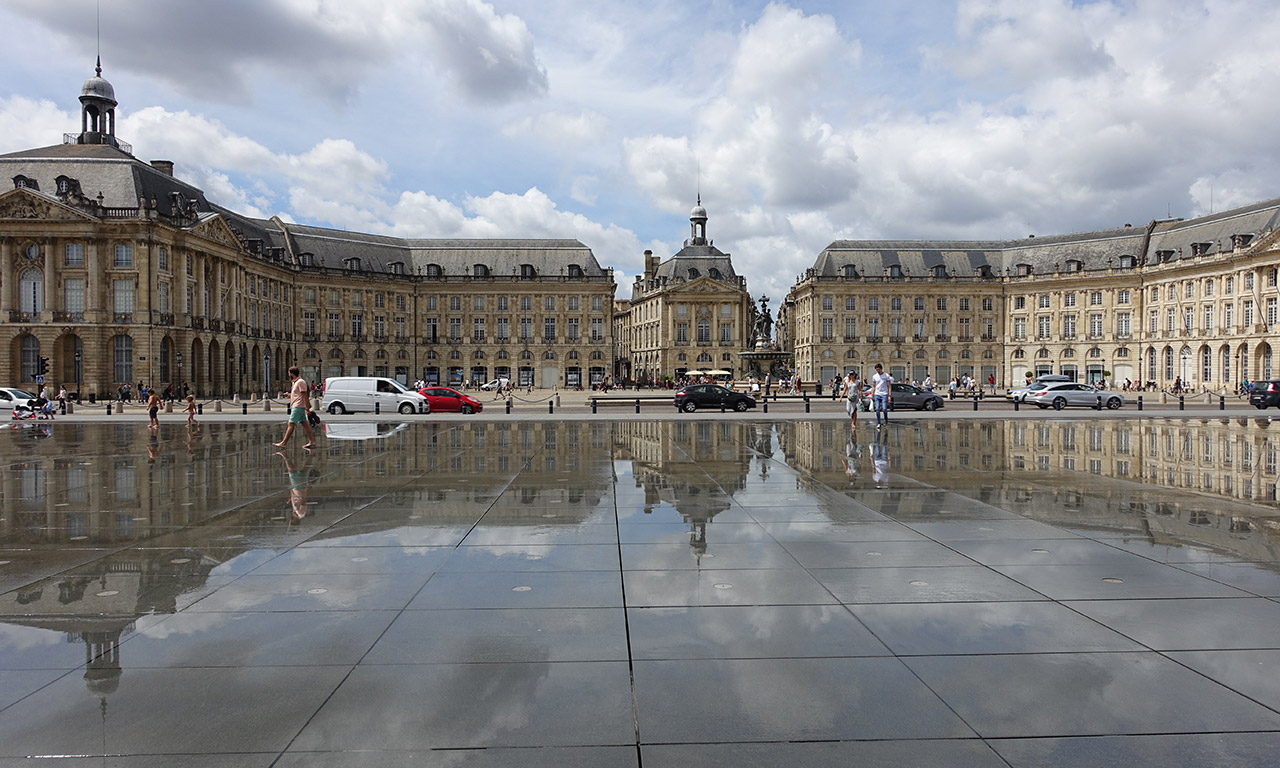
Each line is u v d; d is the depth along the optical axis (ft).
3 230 201.67
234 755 14.46
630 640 19.81
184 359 216.54
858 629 20.58
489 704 16.39
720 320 352.28
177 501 40.22
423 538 31.12
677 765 14.11
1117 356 301.22
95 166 212.84
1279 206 245.04
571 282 329.11
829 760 14.30
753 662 18.47
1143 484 45.96
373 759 14.30
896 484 45.88
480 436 84.64
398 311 321.11
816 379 329.52
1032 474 50.60
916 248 337.93
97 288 204.13
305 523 34.17
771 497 41.11
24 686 17.22
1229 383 255.70
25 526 33.81
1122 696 16.76
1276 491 43.27
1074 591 23.88
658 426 102.27
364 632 20.40
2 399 133.49
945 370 329.11
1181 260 275.39
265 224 301.02
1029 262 328.08
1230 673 17.87
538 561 27.43
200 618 21.52
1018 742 14.96
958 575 25.64
